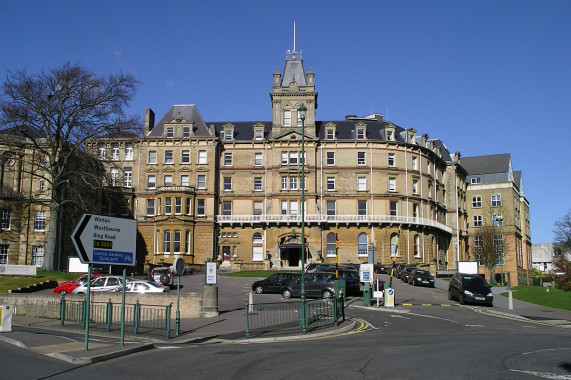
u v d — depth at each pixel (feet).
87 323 56.85
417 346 60.64
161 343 68.23
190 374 46.21
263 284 139.23
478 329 79.77
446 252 291.58
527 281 325.42
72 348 58.70
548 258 478.59
